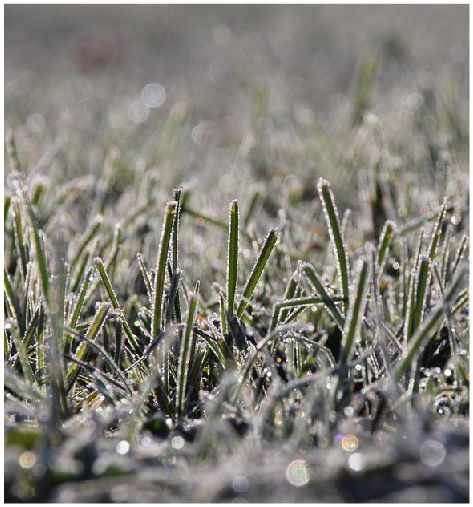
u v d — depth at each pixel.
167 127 1.25
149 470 0.71
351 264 0.85
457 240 0.87
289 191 1.02
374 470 0.70
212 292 0.85
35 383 0.76
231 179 1.12
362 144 1.10
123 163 1.14
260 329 0.79
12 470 0.70
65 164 1.16
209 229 0.94
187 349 0.75
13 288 0.81
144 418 0.75
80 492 0.70
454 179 0.97
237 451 0.71
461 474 0.70
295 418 0.74
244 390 0.76
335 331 0.80
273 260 0.86
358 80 1.34
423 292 0.76
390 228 0.80
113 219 0.94
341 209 1.01
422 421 0.73
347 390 0.75
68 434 0.72
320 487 0.70
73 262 0.84
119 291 0.85
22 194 0.80
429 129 1.18
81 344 0.77
